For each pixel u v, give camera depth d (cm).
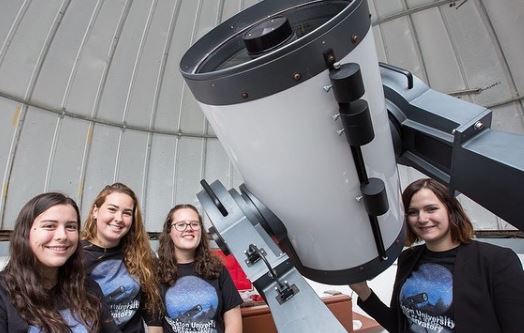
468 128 134
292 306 133
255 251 142
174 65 621
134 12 561
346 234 151
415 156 172
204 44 151
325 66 118
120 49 579
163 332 203
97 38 557
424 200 153
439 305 141
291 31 135
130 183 642
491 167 124
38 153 564
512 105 598
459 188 139
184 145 670
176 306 202
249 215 155
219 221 156
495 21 557
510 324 126
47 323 129
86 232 204
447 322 139
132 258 201
